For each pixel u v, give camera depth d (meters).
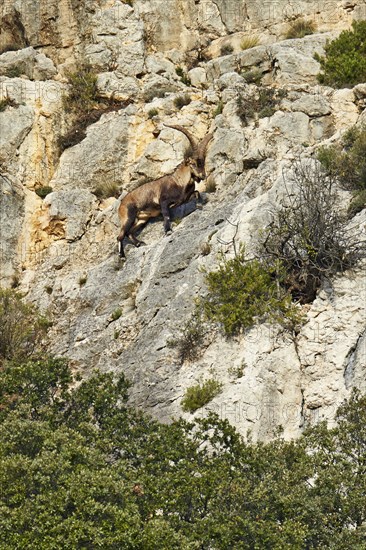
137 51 87.44
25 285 76.06
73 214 78.00
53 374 55.50
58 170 81.38
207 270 65.50
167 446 50.50
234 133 76.19
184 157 76.31
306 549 47.44
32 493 46.53
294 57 83.00
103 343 67.12
